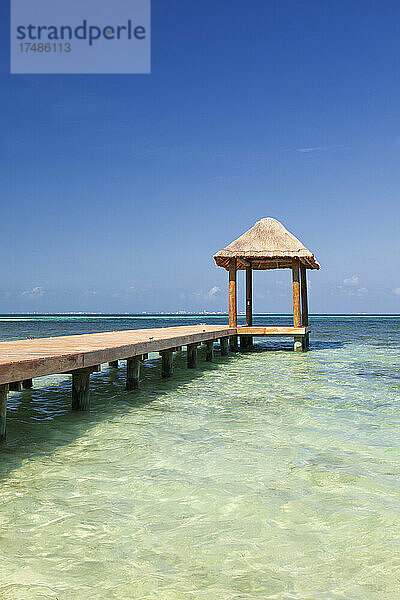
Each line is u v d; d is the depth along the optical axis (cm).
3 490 408
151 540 320
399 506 377
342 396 852
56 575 275
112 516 357
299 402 796
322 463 481
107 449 531
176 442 558
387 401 804
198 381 1041
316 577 276
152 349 934
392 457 501
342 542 319
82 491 407
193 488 414
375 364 1365
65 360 631
